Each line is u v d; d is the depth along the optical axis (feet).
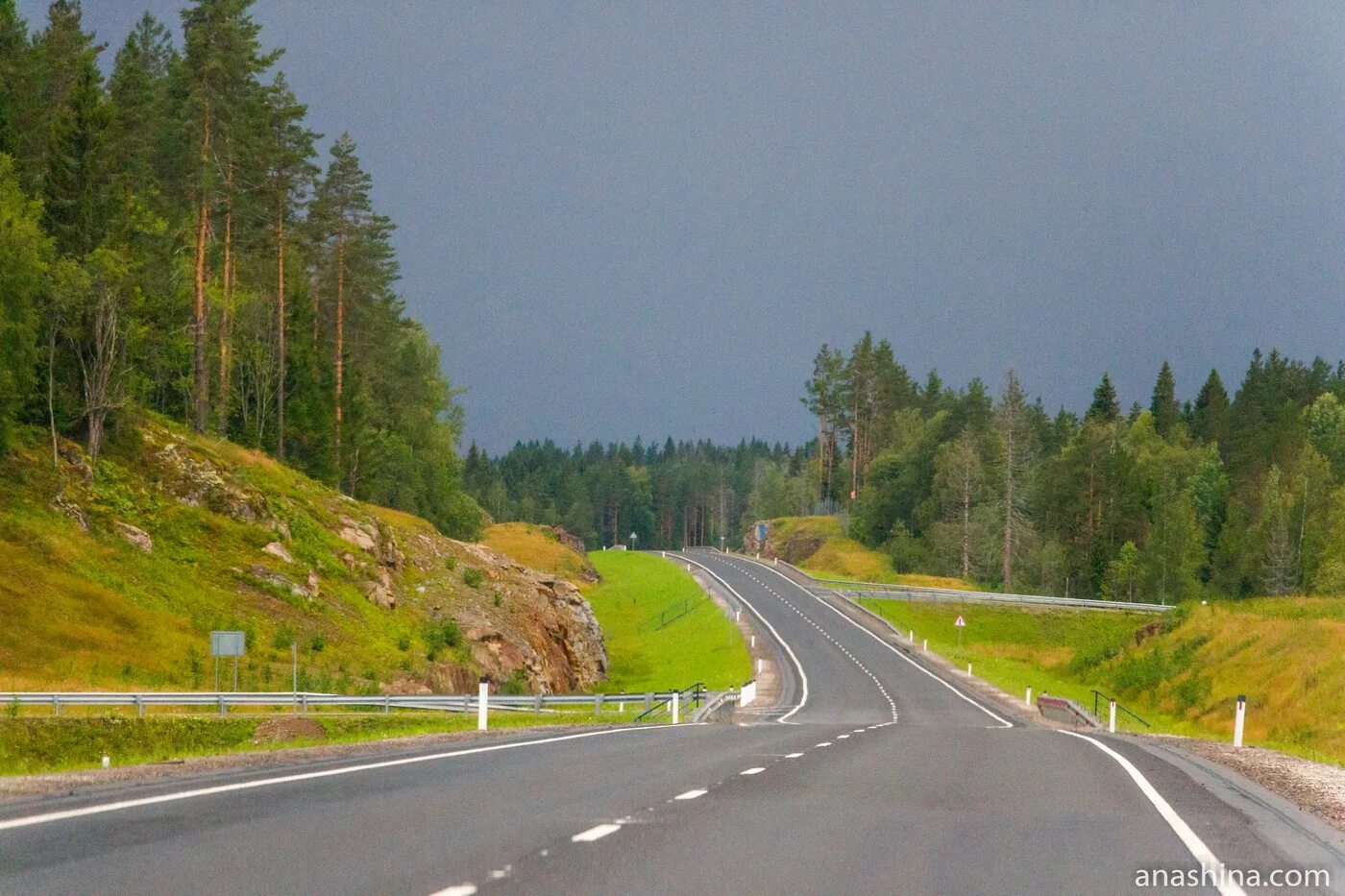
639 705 176.35
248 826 35.17
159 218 245.86
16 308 185.88
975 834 37.22
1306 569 436.35
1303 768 71.00
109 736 104.32
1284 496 461.37
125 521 187.42
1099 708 223.10
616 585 508.53
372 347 362.12
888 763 64.03
